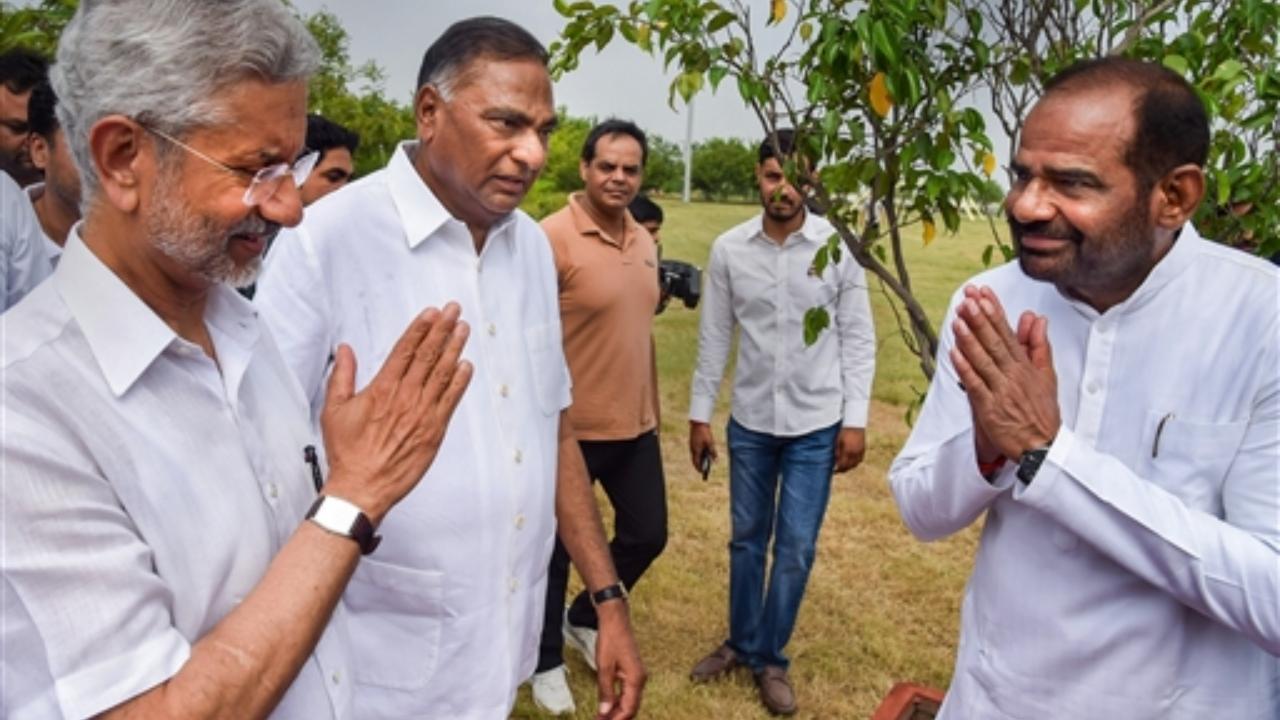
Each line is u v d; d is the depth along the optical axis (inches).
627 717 79.9
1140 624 60.7
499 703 73.7
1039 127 56.3
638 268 135.6
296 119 42.9
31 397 38.5
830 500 216.2
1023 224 57.4
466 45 68.2
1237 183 85.2
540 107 69.4
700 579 175.3
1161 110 54.0
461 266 72.6
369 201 71.8
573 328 131.8
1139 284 60.2
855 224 99.0
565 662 146.8
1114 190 54.7
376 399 45.6
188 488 43.3
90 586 38.0
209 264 42.7
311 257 69.1
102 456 40.1
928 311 406.3
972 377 55.9
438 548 68.9
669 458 244.1
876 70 84.7
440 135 69.4
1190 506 59.9
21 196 92.4
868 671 146.6
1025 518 64.0
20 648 36.9
